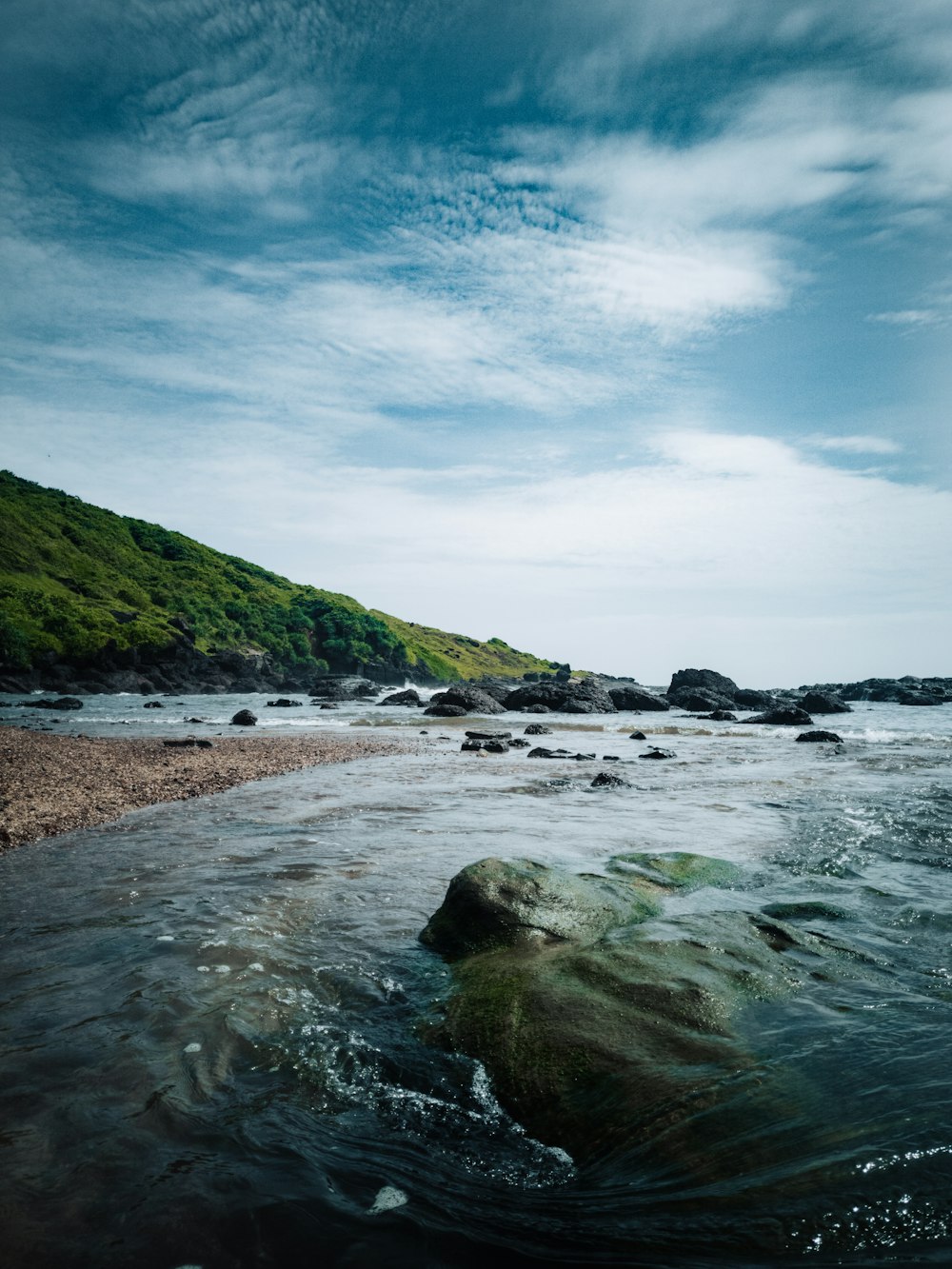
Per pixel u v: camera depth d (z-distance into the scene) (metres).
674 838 11.60
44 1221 3.31
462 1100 4.55
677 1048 4.88
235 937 6.98
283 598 160.12
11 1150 3.82
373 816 13.21
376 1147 4.02
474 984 5.96
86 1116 4.14
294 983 6.06
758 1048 4.90
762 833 11.98
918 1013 5.45
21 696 75.81
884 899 8.38
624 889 8.23
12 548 117.12
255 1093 4.47
